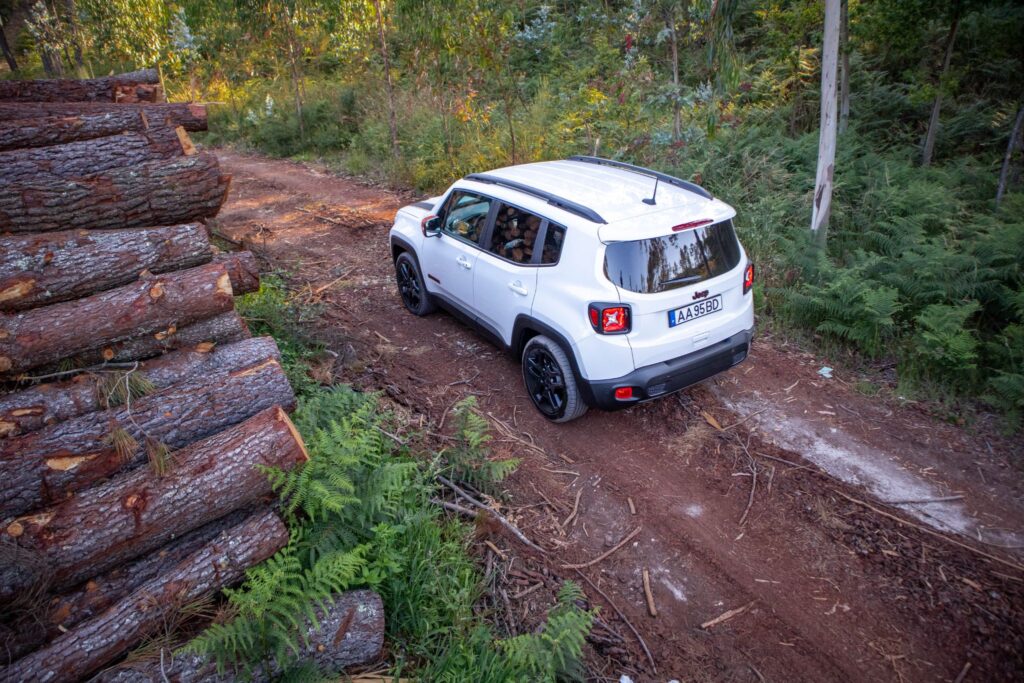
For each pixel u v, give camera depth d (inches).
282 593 113.9
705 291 174.4
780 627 131.4
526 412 202.7
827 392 212.7
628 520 159.9
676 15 370.0
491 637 127.7
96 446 121.6
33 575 105.5
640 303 164.6
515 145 422.0
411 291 268.7
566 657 122.2
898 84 450.6
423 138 483.8
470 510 158.9
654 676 122.7
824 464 177.3
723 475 174.1
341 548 125.8
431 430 190.7
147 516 114.0
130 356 148.9
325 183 497.0
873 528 154.1
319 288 295.7
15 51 987.9
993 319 241.8
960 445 184.1
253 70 783.7
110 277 151.0
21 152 158.1
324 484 129.1
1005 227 253.9
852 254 274.2
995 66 413.7
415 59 498.9
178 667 103.3
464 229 224.5
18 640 104.4
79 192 159.9
